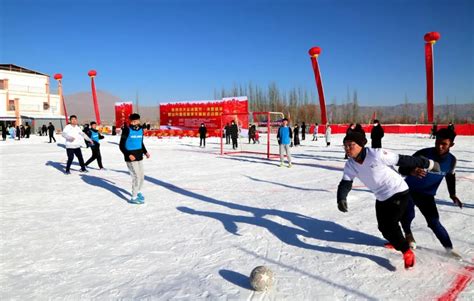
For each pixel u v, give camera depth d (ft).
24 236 15.38
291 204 20.88
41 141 94.89
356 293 9.96
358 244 13.96
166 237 15.11
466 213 18.28
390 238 11.32
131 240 14.76
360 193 23.68
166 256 12.94
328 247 13.66
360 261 12.24
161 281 10.89
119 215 18.84
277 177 31.63
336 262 12.18
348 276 11.06
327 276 11.07
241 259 12.57
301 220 17.46
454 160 12.18
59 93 175.52
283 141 38.63
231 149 66.18
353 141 10.92
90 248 13.85
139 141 21.25
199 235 15.33
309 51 96.48
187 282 10.79
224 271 11.56
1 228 16.57
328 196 23.03
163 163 43.19
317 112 223.10
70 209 20.22
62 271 11.73
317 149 64.03
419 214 17.97
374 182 11.18
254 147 71.15
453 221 16.84
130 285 10.66
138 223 17.30
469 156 48.62
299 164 41.37
